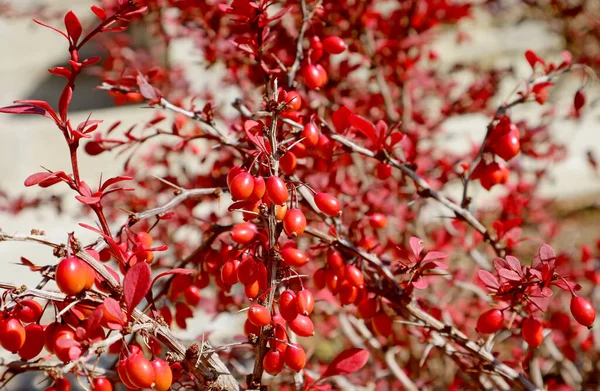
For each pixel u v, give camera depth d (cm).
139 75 51
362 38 70
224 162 57
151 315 44
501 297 45
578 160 158
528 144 70
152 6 69
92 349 40
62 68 42
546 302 45
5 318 41
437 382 70
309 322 43
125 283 41
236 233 43
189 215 61
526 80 50
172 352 43
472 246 65
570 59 50
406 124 72
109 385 41
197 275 49
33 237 41
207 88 73
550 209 106
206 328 76
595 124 161
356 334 69
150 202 67
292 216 42
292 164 46
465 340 48
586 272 68
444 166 62
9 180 137
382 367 65
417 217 67
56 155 144
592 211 135
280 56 56
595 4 112
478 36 169
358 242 50
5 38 182
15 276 105
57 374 40
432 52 81
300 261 43
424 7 76
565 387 64
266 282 43
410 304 47
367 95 72
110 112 149
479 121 163
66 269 40
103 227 44
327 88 60
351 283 46
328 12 60
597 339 73
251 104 57
